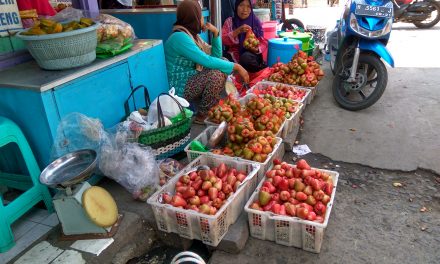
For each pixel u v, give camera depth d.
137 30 5.18
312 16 12.94
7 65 3.21
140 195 2.89
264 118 3.37
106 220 2.46
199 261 2.00
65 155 2.55
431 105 4.68
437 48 7.39
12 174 2.96
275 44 5.43
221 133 3.31
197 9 4.16
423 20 9.35
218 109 3.62
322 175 2.73
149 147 3.06
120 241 2.55
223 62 4.12
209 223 2.39
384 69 4.33
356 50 4.34
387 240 2.59
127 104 3.46
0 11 3.16
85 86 3.00
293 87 4.57
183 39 4.01
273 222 2.53
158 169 2.99
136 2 5.83
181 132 3.34
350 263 2.41
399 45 7.84
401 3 9.73
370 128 4.18
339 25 5.61
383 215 2.84
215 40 4.64
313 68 4.87
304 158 3.68
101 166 2.92
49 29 2.87
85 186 2.49
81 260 2.34
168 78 4.37
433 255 2.45
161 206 2.53
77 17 3.37
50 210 2.86
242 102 4.19
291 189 2.63
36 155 2.84
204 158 3.11
